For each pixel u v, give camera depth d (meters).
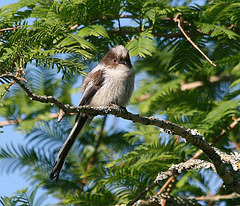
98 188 7.44
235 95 8.64
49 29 6.70
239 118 8.00
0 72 6.11
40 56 6.34
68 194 7.98
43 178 8.55
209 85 10.05
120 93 9.40
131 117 6.67
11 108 9.22
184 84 10.11
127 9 8.42
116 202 7.37
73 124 9.64
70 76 10.02
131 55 7.29
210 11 8.10
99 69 9.61
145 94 10.15
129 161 7.61
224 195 7.72
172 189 7.85
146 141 8.86
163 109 9.15
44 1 8.36
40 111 9.37
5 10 7.92
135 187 7.43
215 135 8.12
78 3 7.86
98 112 6.28
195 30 8.75
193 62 9.12
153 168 7.65
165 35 8.77
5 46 6.63
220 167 6.64
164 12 8.05
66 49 6.85
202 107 8.47
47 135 9.26
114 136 9.55
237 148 8.37
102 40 9.05
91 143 9.54
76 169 8.95
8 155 8.60
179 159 7.71
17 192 7.15
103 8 8.16
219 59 9.18
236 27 8.66
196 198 7.71
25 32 6.72
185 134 6.65
